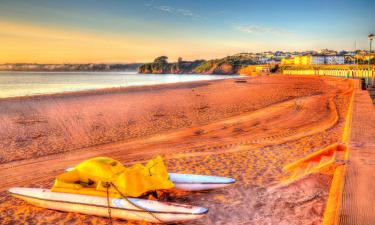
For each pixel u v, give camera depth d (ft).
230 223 18.08
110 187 19.93
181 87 174.50
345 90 123.75
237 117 64.49
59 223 19.48
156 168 21.02
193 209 17.72
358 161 22.22
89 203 19.79
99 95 125.70
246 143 40.40
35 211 21.47
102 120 64.90
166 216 17.88
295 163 27.73
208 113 71.77
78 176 21.39
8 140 47.93
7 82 315.58
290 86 163.73
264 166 29.37
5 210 21.99
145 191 19.80
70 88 210.59
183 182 22.74
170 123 59.82
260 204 20.39
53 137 49.62
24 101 104.32
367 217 13.42
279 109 73.56
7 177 30.66
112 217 19.56
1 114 76.54
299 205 19.56
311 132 45.96
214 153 35.76
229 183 22.75
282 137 43.32
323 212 18.19
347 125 37.68
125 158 36.40
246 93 125.49
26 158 37.83
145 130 53.57
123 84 272.31
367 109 50.80
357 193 16.16
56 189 21.53
